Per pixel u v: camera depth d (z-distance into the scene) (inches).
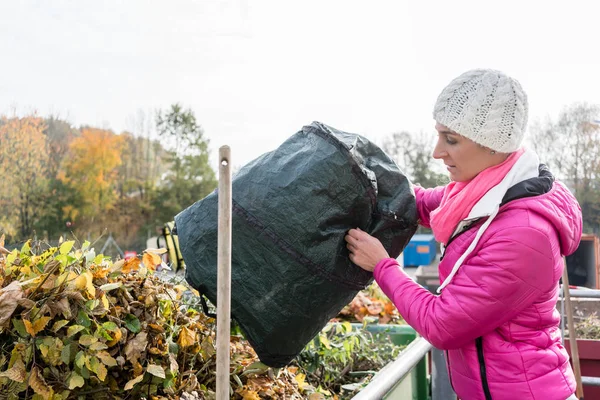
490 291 64.9
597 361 176.4
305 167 68.9
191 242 72.2
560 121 1213.1
